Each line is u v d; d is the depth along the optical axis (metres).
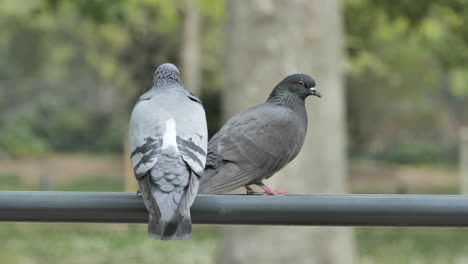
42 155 39.38
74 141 42.62
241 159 4.97
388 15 16.94
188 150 3.29
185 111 3.54
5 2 30.66
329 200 3.25
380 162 41.34
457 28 17.09
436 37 18.38
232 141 5.01
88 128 43.09
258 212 3.28
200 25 29.61
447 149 43.53
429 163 41.44
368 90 36.53
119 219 3.29
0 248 16.42
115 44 30.05
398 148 42.47
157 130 3.38
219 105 29.67
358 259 15.78
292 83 5.58
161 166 3.20
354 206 3.24
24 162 37.25
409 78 34.69
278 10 9.61
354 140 41.62
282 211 3.28
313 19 9.69
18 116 42.28
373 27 18.69
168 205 3.04
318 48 9.74
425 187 33.06
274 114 5.27
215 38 29.89
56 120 42.91
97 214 3.29
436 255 16.33
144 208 3.27
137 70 31.02
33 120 42.22
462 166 30.44
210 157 4.92
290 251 9.63
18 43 37.91
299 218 3.29
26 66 40.06
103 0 14.35
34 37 37.22
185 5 22.59
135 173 3.24
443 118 44.66
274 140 5.12
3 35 37.28
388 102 39.12
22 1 30.64
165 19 23.94
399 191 23.08
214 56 30.00
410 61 30.36
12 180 31.69
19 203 3.26
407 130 44.00
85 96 44.22
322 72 9.77
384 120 42.44
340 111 9.98
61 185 29.89
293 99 5.57
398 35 23.02
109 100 43.78
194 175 3.22
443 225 3.24
